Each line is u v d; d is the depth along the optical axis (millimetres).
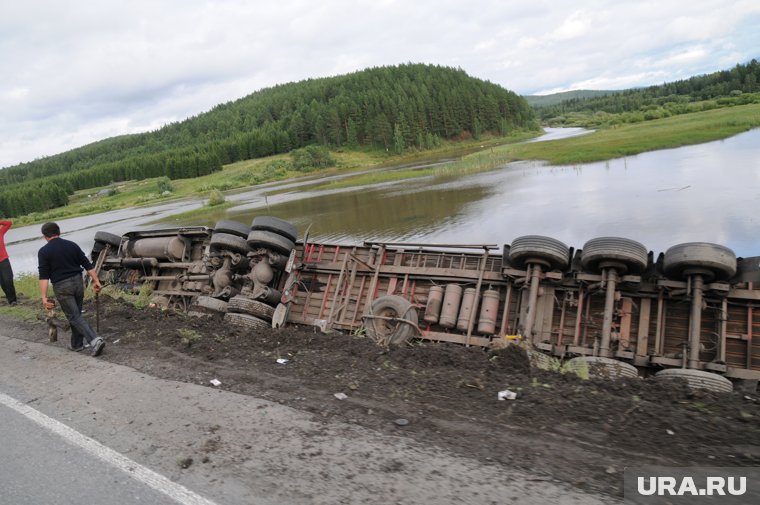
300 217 41062
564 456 3803
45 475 3920
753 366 7414
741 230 22609
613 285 7840
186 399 5297
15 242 59844
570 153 61938
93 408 5230
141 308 11242
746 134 58812
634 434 4125
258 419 4699
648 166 44625
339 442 4160
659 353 7805
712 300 7754
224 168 161625
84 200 150125
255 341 7719
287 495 3432
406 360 6469
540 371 5910
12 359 7367
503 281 9242
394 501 3299
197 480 3691
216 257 11125
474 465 3701
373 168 109375
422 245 10258
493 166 63250
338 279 10938
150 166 180625
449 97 160750
